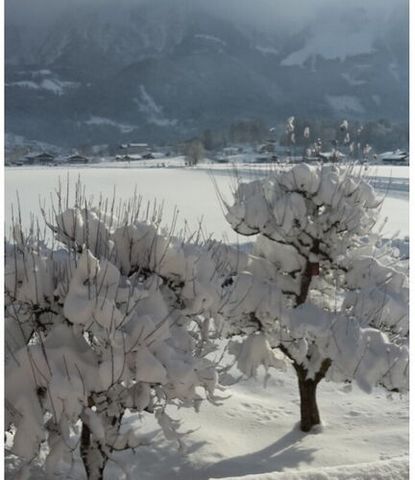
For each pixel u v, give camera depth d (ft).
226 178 210.18
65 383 19.30
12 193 155.02
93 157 557.33
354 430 33.40
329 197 30.66
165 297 23.66
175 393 22.00
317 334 28.60
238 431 33.04
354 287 31.58
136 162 470.80
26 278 20.98
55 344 20.67
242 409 36.17
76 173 250.16
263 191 32.17
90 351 20.89
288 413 35.91
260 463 28.60
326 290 34.47
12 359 20.21
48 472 20.72
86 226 23.20
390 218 105.09
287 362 34.01
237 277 30.73
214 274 24.61
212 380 23.31
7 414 20.44
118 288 20.75
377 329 29.58
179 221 107.24
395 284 30.91
